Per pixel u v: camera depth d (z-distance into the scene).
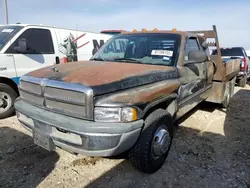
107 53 4.07
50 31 5.80
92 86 2.29
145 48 3.78
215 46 5.27
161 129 2.98
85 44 6.82
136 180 2.84
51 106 2.59
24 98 3.01
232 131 4.49
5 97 4.95
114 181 2.81
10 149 3.50
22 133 4.14
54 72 2.78
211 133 4.36
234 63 6.61
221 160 3.34
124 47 3.98
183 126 4.72
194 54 3.51
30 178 2.82
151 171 2.94
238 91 9.05
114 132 2.28
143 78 2.76
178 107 3.47
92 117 2.32
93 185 2.72
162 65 3.42
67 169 3.03
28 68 5.24
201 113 5.64
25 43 5.07
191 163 3.25
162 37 3.84
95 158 3.31
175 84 3.21
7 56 4.89
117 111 2.32
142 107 2.50
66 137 2.46
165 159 3.20
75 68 2.91
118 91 2.45
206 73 4.70
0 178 2.80
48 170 3.00
